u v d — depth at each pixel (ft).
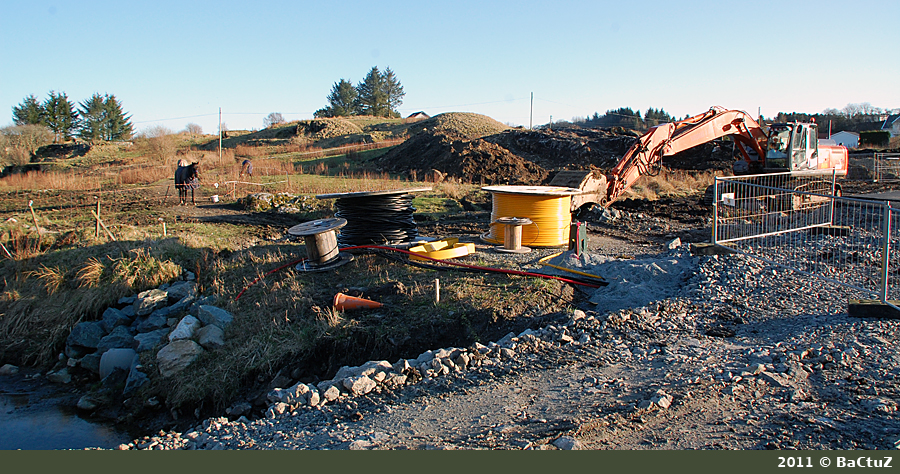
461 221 64.08
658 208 71.00
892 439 14.21
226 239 51.19
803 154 63.72
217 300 33.78
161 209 69.67
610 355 22.45
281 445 17.01
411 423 17.63
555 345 23.98
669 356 21.74
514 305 28.66
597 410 17.13
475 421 17.31
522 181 109.50
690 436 15.15
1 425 26.55
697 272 33.68
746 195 53.57
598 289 32.04
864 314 24.99
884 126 250.57
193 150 205.87
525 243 41.78
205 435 19.34
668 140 61.21
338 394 20.77
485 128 219.82
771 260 34.96
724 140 74.64
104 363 30.91
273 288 33.37
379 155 153.99
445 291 30.50
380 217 40.81
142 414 26.78
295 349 26.96
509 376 21.03
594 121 417.69
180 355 28.17
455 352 23.38
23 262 43.45
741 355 21.42
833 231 44.42
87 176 122.72
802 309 27.09
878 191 86.43
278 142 224.53
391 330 27.09
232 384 26.23
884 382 18.04
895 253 37.47
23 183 102.12
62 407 28.71
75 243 46.98
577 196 57.62
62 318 37.19
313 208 70.18
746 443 14.58
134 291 38.52
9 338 36.58
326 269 35.99
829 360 20.02
